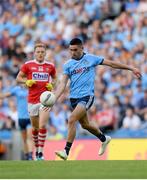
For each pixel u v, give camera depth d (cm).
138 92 6125
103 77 6419
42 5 7938
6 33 7794
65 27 7550
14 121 6050
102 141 3462
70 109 6006
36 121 3791
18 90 4481
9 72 7050
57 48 7288
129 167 2567
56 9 7812
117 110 5925
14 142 5512
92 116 5938
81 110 3219
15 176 2236
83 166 2627
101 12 7512
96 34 7281
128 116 5797
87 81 3284
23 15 7975
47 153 5012
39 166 2659
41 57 3738
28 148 4503
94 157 4844
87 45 7175
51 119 5997
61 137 5900
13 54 7475
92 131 3394
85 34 7362
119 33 7138
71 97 3300
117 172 2344
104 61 3300
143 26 7131
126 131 5675
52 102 3319
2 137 5947
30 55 5066
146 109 5872
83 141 4919
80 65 3294
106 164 2738
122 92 6212
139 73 3300
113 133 5738
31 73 3734
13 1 8138
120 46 6906
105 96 6206
